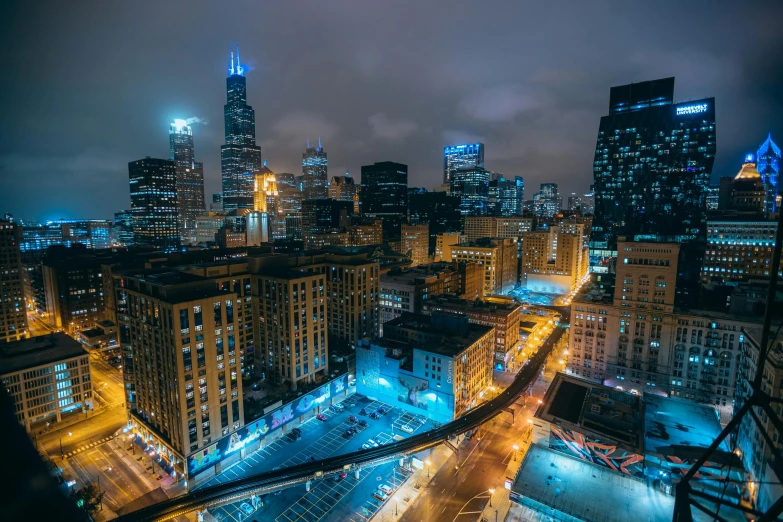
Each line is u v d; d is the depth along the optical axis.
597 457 111.81
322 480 127.31
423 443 135.75
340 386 173.12
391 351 171.25
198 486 125.50
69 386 159.88
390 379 168.50
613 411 124.88
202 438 127.50
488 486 124.62
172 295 125.06
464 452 140.88
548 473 109.12
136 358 139.88
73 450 141.88
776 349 97.69
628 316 171.12
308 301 165.12
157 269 158.88
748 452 100.50
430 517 113.38
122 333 146.12
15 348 160.38
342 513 115.19
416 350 159.50
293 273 170.12
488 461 136.25
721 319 154.38
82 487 123.19
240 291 171.00
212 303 127.31
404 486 125.19
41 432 152.25
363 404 170.88
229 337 132.50
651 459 106.62
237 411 136.38
